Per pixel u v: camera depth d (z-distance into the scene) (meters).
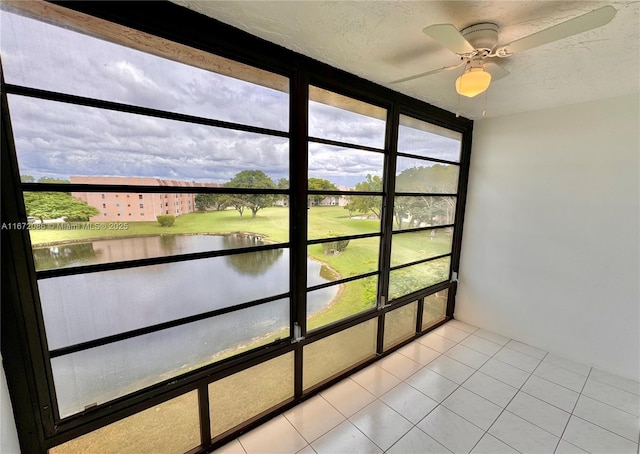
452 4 1.24
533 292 2.98
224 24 1.45
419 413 2.09
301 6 1.28
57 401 1.28
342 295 2.37
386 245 2.62
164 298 1.49
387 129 2.45
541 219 2.87
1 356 1.13
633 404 2.19
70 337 1.27
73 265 1.24
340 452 1.77
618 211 2.45
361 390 2.33
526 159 2.92
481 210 3.30
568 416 2.07
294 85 1.79
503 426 1.98
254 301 1.83
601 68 1.85
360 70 2.00
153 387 1.51
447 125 3.00
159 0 1.27
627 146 2.37
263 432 1.91
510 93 2.37
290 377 2.12
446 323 3.55
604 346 2.60
